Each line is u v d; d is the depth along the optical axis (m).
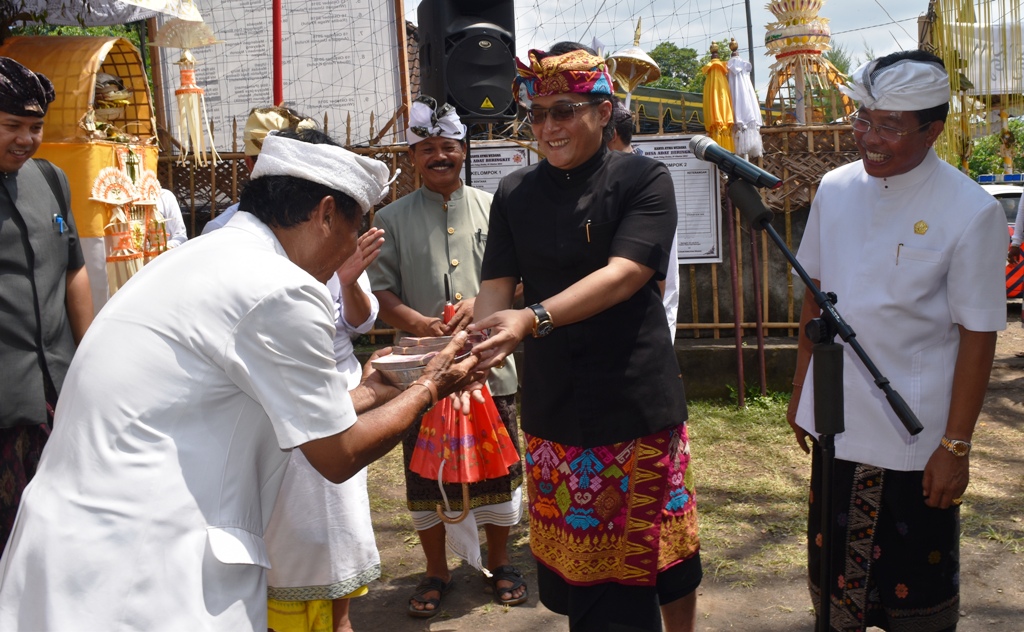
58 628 1.65
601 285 2.40
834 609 2.67
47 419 3.18
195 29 5.66
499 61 5.05
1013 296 10.21
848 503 2.61
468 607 3.73
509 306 2.79
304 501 2.92
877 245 2.56
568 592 2.68
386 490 5.06
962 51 3.66
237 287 1.78
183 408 1.77
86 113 4.45
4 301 3.02
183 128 6.22
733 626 3.49
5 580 1.72
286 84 7.05
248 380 1.77
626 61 5.68
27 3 5.72
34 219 3.15
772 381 6.45
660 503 2.58
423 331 3.77
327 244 1.97
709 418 6.07
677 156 6.44
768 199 6.52
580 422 2.56
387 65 7.04
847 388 2.59
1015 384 6.97
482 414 3.40
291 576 2.96
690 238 6.53
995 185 11.32
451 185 3.90
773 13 7.05
